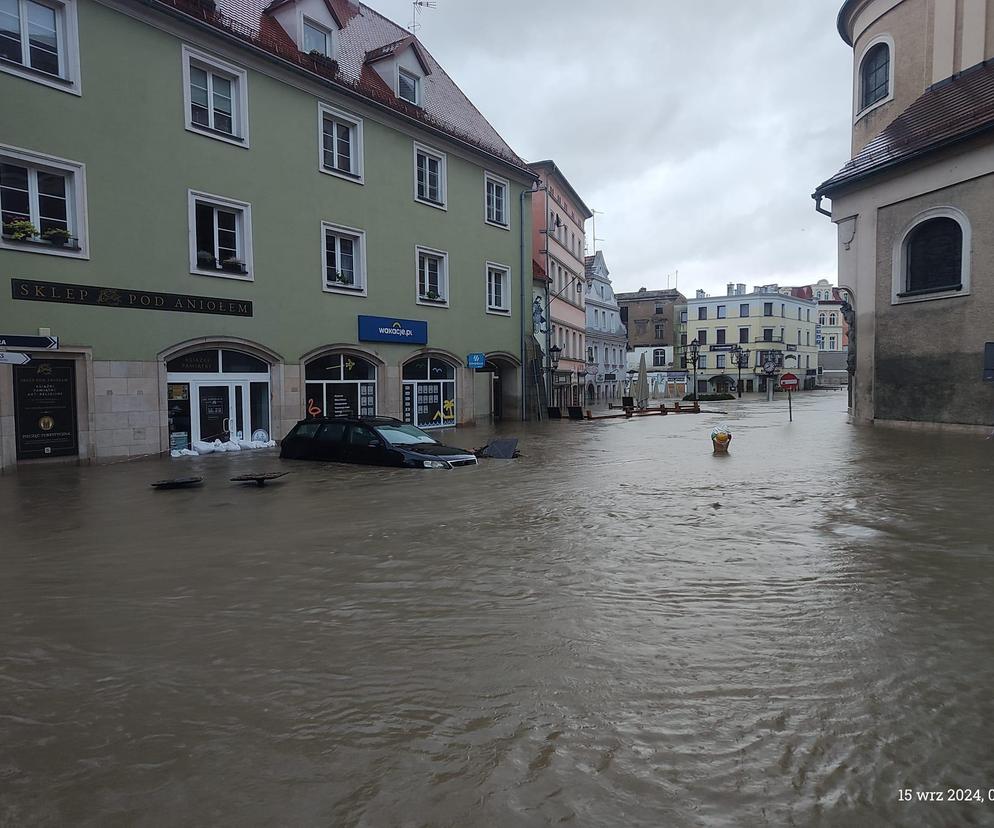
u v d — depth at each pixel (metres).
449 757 3.07
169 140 16.61
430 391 24.95
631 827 2.58
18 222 14.07
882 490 10.12
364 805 2.73
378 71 23.81
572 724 3.35
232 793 2.82
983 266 19.08
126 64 15.81
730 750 3.10
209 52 17.42
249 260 18.42
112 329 15.58
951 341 20.03
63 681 3.91
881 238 22.06
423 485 11.35
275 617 4.93
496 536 7.47
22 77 14.12
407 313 23.48
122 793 2.83
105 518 8.88
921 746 3.10
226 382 18.20
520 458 15.35
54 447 14.75
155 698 3.68
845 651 4.18
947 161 19.73
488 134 28.72
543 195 38.25
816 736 3.20
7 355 12.33
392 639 4.48
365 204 21.84
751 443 18.34
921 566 6.00
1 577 6.05
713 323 87.81
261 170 18.73
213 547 7.12
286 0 20.09
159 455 16.34
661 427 25.59
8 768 3.03
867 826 2.57
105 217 15.44
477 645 4.36
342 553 6.78
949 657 4.06
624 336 67.31
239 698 3.67
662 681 3.80
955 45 21.55
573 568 6.12
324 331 20.53
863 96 25.34
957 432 19.80
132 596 5.45
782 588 5.44
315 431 15.45
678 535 7.39
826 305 111.00
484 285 27.17
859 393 23.30
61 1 14.75
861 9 25.03
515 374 29.45
